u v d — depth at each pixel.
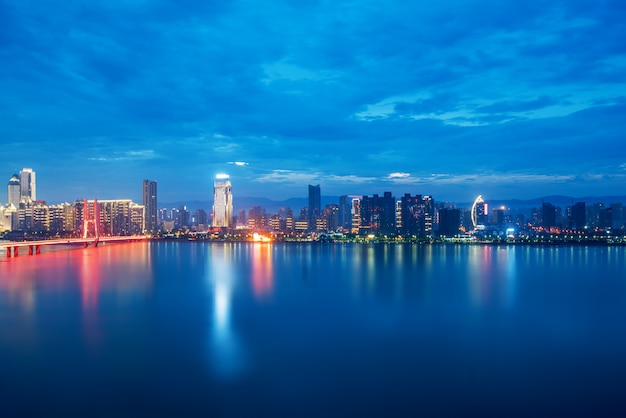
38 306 110.50
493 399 57.66
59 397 57.88
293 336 83.69
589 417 53.34
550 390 59.91
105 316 99.69
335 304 114.56
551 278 165.00
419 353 73.88
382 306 112.31
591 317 100.06
